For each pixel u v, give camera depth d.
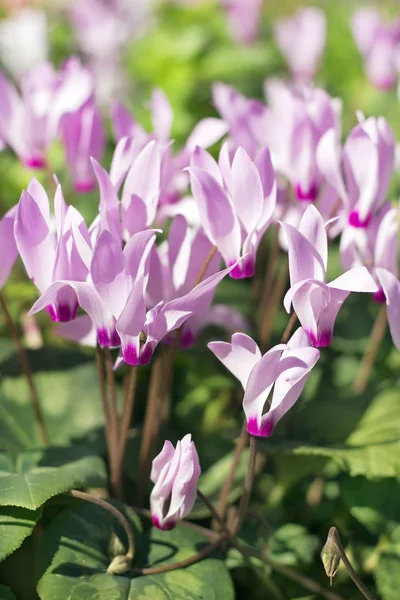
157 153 0.64
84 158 0.72
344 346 0.78
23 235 0.62
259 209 0.63
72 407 0.72
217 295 0.79
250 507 0.71
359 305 0.81
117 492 0.67
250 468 0.64
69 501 0.66
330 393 0.74
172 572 0.64
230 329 0.77
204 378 0.77
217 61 1.11
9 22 1.15
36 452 0.67
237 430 0.73
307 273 0.61
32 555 0.67
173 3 1.35
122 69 1.22
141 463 0.68
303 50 1.03
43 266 0.63
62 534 0.64
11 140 0.72
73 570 0.63
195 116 1.10
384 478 0.69
